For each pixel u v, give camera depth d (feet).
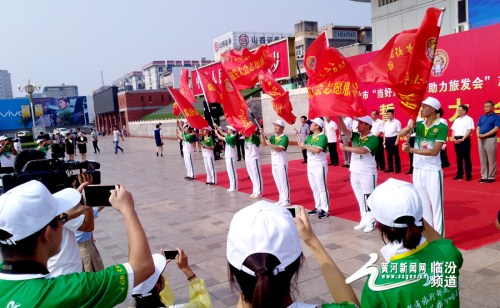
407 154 39.75
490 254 15.88
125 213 6.07
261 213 4.56
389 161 35.40
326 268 5.99
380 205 6.29
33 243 5.24
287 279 4.36
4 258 5.34
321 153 22.97
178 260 8.14
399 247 6.24
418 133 17.34
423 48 14.84
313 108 20.04
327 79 19.54
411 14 54.03
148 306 7.52
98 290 5.20
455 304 6.01
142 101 155.53
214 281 15.66
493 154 27.84
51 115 232.94
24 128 187.32
